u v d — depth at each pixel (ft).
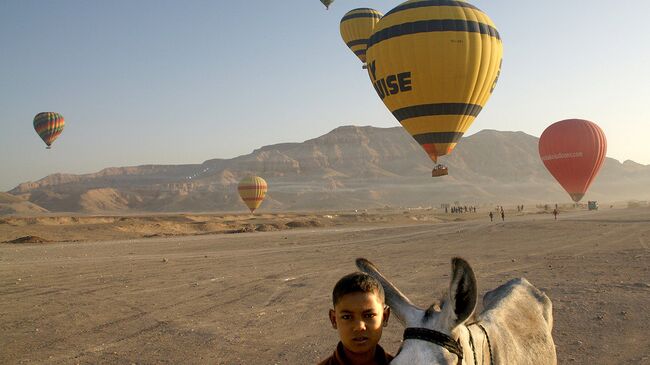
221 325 35.22
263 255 87.56
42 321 38.42
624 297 37.09
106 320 38.27
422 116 92.17
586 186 148.15
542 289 42.19
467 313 6.64
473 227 149.18
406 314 7.41
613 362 23.47
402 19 90.89
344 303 6.81
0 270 73.77
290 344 29.53
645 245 78.74
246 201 354.13
